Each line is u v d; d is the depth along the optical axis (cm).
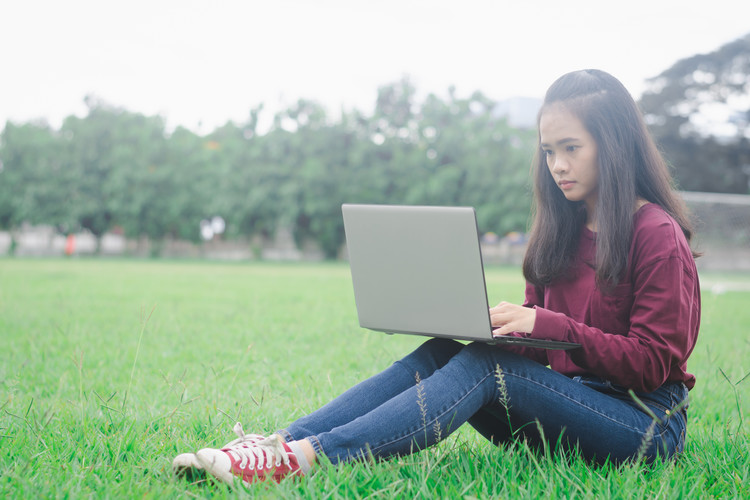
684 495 166
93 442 214
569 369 200
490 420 202
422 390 172
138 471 186
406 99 3538
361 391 184
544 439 176
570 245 199
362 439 170
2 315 671
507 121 3416
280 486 159
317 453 169
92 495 162
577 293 197
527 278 208
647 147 187
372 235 182
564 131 185
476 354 180
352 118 3575
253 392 325
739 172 3772
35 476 175
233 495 157
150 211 3834
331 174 3578
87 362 418
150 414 264
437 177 3338
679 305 173
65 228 3903
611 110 183
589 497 158
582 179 187
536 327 174
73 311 729
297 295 1039
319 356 465
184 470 170
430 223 171
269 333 579
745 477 182
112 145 3888
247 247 3978
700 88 3756
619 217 180
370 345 504
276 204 3597
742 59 3744
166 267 2345
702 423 271
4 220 4003
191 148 3825
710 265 1942
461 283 169
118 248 4466
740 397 319
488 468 184
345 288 1259
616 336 173
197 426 247
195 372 389
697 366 432
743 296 1265
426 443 175
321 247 3672
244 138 3809
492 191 3288
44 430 225
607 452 181
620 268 180
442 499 160
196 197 3788
